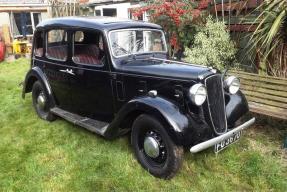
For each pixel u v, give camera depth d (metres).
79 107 5.06
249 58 6.64
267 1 5.39
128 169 4.04
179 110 3.66
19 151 4.60
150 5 7.92
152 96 3.84
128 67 4.25
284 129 4.96
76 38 4.82
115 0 13.23
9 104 6.68
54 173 4.02
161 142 3.82
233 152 4.34
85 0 14.89
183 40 7.59
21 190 3.70
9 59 12.89
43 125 5.52
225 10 7.61
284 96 4.68
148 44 4.85
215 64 6.69
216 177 3.85
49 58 5.34
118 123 4.09
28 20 17.11
